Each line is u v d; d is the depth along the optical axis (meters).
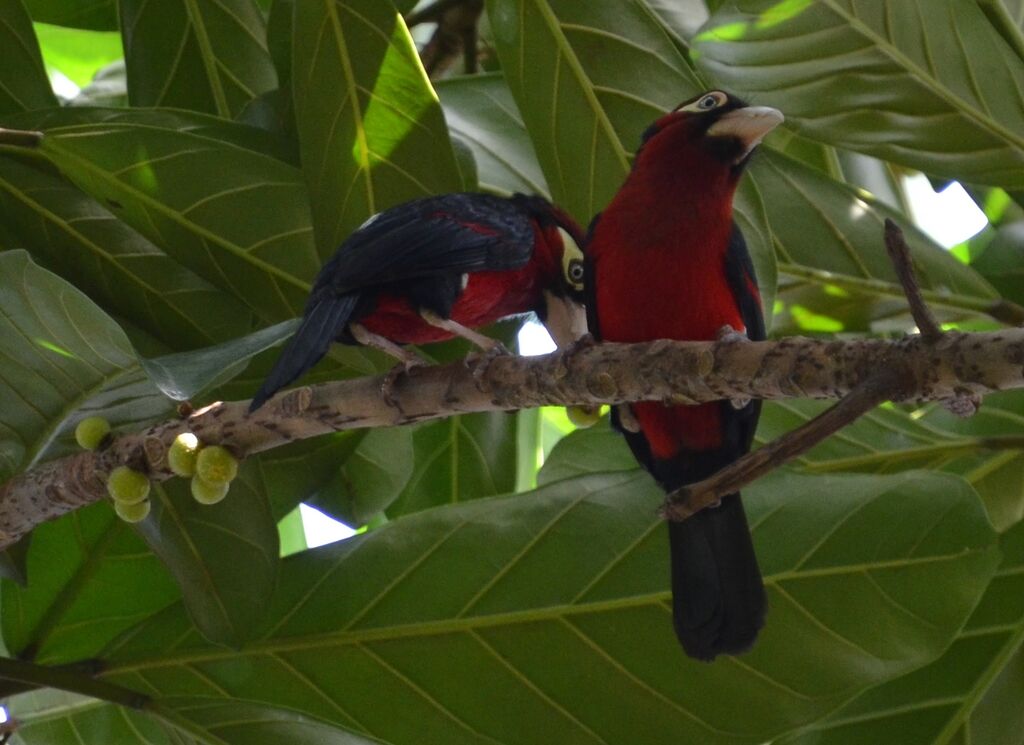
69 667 7.39
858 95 7.73
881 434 8.14
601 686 7.07
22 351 6.24
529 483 10.66
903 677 7.67
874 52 7.61
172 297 8.01
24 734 8.42
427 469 9.52
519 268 7.37
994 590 7.80
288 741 7.14
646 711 7.01
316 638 7.34
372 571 7.45
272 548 7.21
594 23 7.48
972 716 7.57
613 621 7.13
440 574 7.36
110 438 6.35
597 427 8.65
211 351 6.14
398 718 7.23
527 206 7.94
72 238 7.94
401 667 7.28
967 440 8.10
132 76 8.83
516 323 8.63
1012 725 7.55
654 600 7.12
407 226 6.91
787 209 8.71
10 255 5.81
